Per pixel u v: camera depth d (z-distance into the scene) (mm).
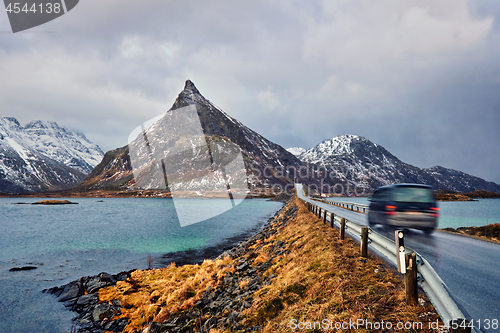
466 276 6652
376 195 13336
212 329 6648
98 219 52406
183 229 35094
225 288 10914
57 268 19344
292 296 6230
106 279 15102
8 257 22828
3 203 134875
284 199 105875
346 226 10039
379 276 6000
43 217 61594
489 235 13320
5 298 13578
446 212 50000
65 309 12289
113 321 10680
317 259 7855
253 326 5812
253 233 32344
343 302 5047
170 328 8414
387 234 12117
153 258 21188
